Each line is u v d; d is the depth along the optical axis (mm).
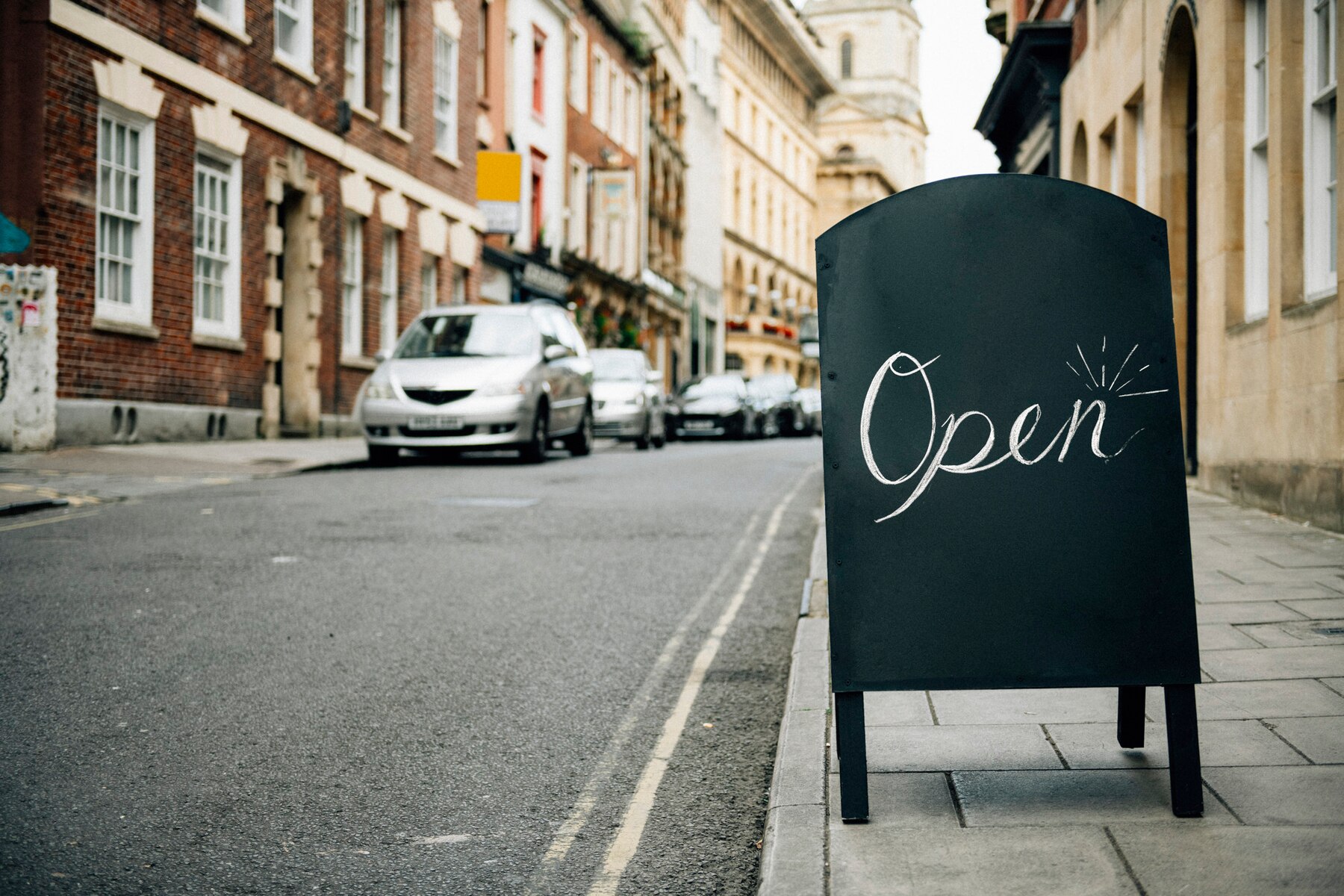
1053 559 3555
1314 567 7090
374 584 7520
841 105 95188
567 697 5289
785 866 3248
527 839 3740
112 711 4902
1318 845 3248
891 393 3611
